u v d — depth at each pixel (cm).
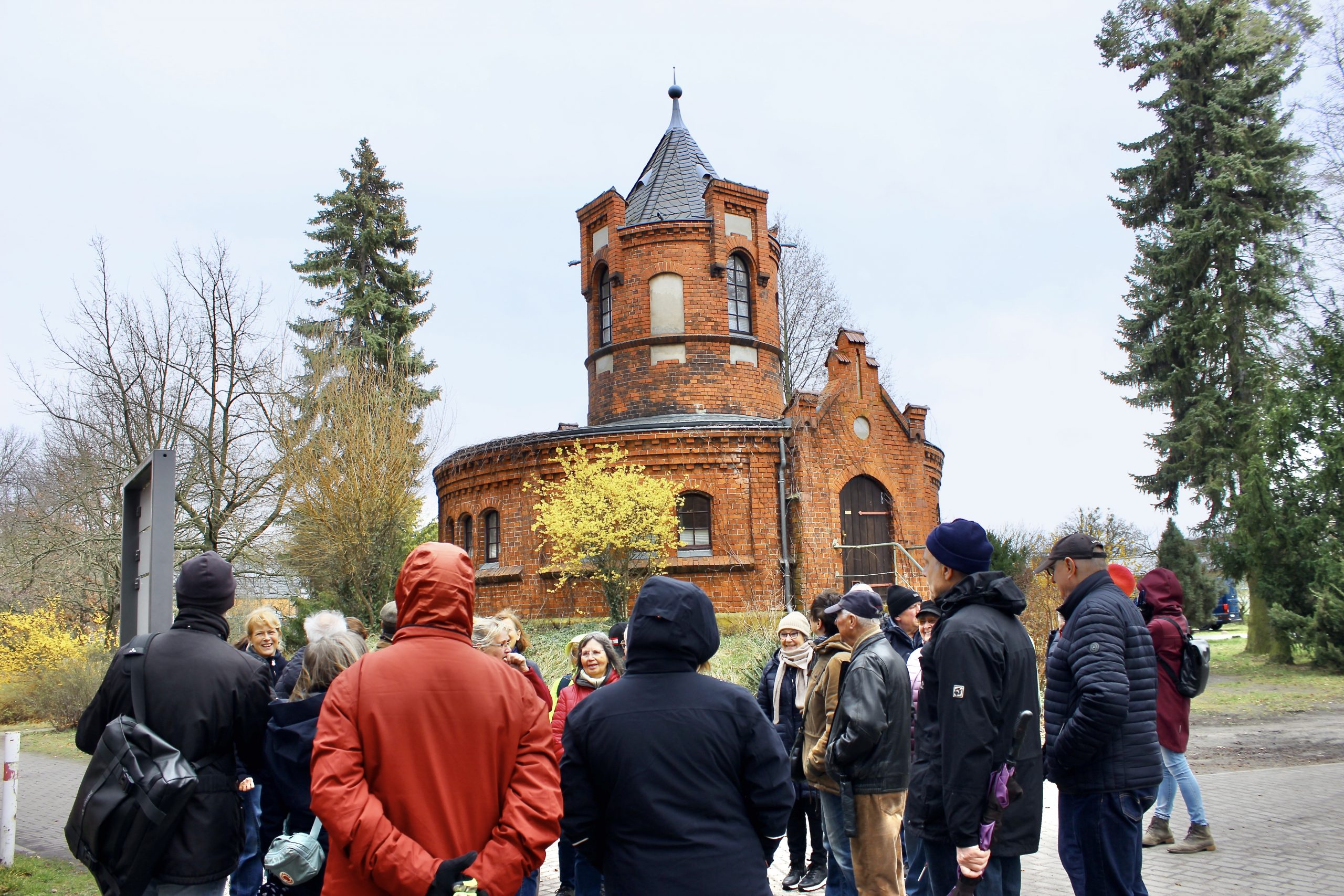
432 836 348
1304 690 1938
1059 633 568
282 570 2872
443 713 362
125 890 438
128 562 709
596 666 725
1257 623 2648
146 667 470
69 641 2272
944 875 484
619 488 1872
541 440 2150
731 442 2094
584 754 391
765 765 390
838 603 687
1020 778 470
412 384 3444
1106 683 482
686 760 377
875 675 560
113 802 436
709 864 365
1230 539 2589
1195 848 783
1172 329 2939
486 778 364
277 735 460
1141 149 3133
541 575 2117
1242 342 2862
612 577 1903
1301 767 1161
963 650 450
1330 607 2202
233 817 479
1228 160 2869
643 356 2458
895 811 566
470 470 2323
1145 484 3028
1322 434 2286
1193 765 1209
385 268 4056
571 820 392
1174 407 2997
